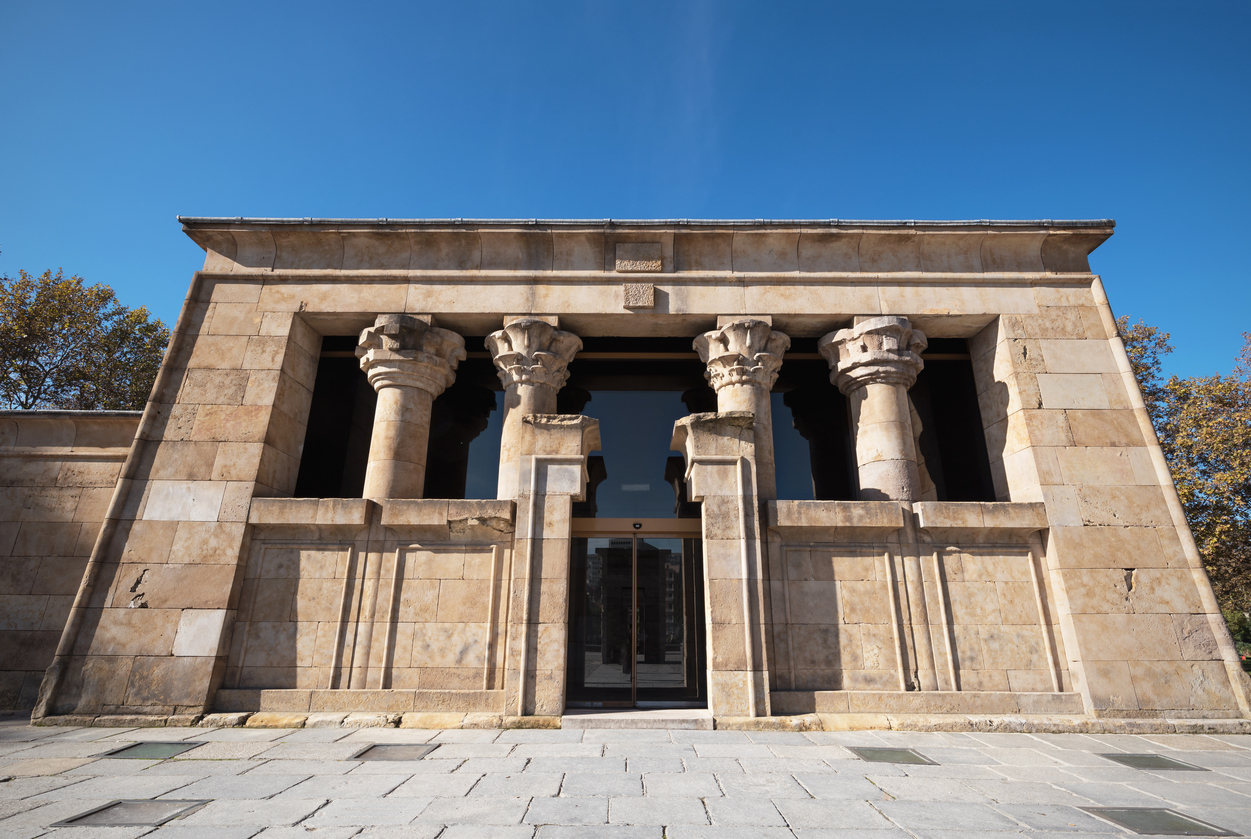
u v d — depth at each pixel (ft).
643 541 36.04
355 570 33.42
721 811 16.67
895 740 26.94
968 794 18.62
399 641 32.22
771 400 43.55
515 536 31.86
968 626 32.81
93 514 37.60
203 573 32.53
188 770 20.92
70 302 79.30
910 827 15.58
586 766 21.57
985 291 38.99
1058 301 38.70
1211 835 15.34
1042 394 36.37
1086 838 15.02
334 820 15.75
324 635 32.35
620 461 41.83
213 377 36.81
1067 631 32.09
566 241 39.68
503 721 29.01
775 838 14.70
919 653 32.30
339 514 33.53
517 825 15.42
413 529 34.01
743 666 30.40
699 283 39.27
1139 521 33.63
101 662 30.89
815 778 20.22
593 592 35.19
